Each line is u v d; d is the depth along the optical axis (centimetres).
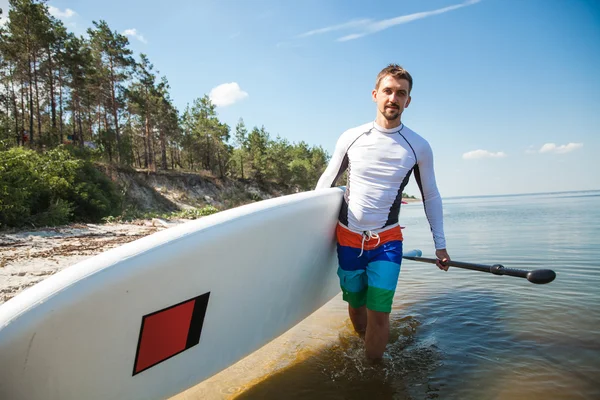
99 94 2731
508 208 2777
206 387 204
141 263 130
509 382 195
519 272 188
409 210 3359
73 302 116
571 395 181
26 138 2250
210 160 4359
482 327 272
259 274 181
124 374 135
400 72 206
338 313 330
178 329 148
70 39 2483
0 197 907
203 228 150
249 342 187
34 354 113
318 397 190
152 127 3453
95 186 1451
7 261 492
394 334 269
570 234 784
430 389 193
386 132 214
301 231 203
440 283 411
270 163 5019
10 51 2127
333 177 238
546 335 250
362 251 219
